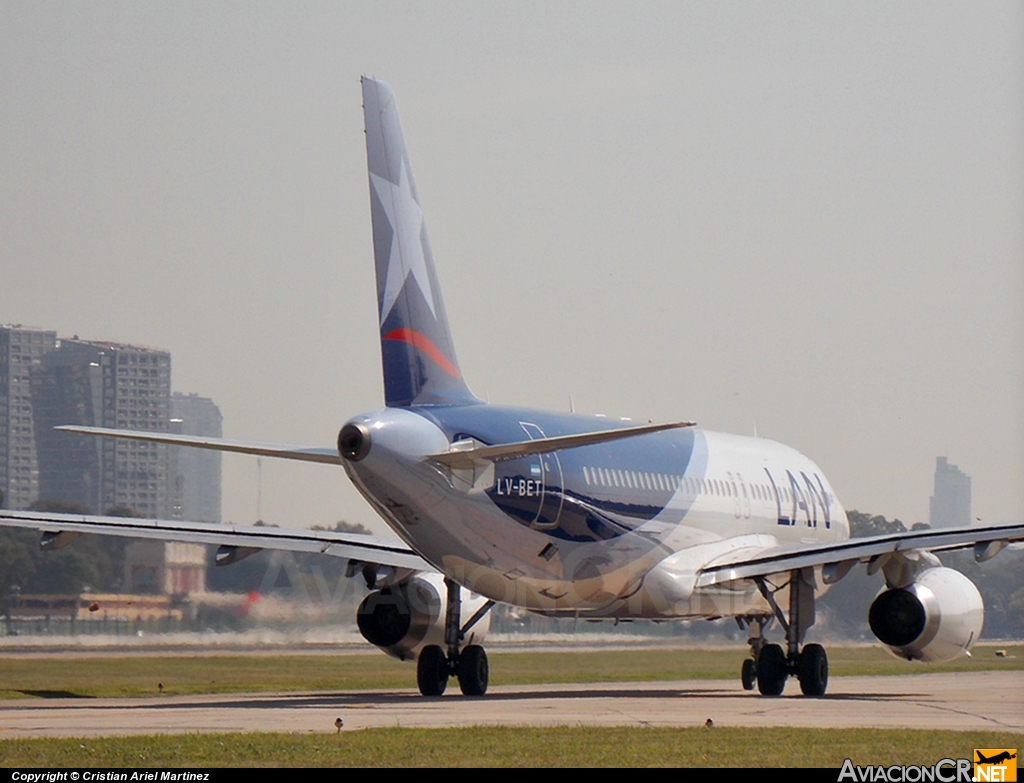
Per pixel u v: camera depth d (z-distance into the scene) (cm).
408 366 8769
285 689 10825
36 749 5403
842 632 19975
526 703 8581
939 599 9625
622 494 9769
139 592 16288
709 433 11775
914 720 7319
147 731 6238
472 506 8525
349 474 8356
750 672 11662
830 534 13100
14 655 13988
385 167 8906
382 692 10531
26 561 18462
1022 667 16188
